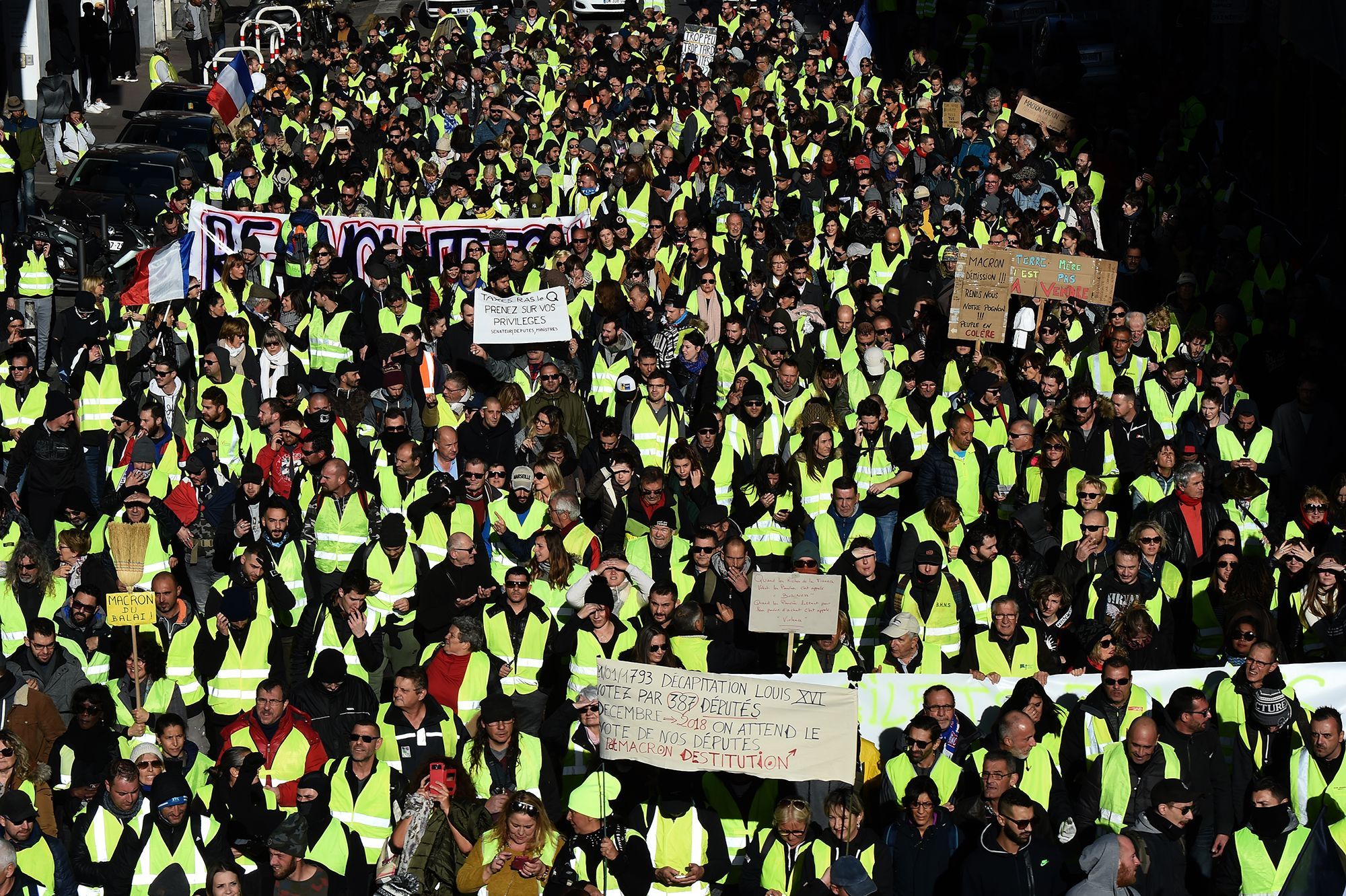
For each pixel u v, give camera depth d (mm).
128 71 38125
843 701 9133
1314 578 11375
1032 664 10742
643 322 16609
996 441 14219
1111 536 12547
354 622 11102
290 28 37000
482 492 12484
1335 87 22562
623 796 9539
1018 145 23188
